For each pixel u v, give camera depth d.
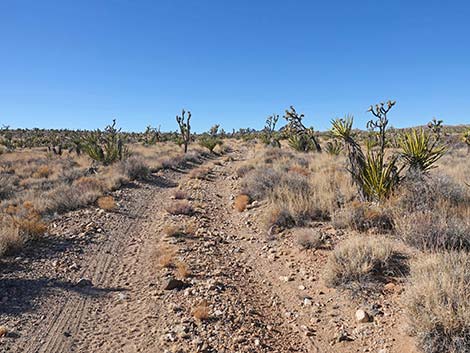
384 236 7.22
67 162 24.91
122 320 5.18
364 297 5.38
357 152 9.86
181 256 7.54
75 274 6.77
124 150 26.70
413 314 4.38
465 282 4.60
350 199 9.66
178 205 11.52
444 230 6.41
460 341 3.86
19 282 6.27
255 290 6.24
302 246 7.62
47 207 11.20
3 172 20.34
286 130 46.00
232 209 12.09
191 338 4.61
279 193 11.02
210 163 27.70
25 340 4.67
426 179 9.21
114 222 10.35
